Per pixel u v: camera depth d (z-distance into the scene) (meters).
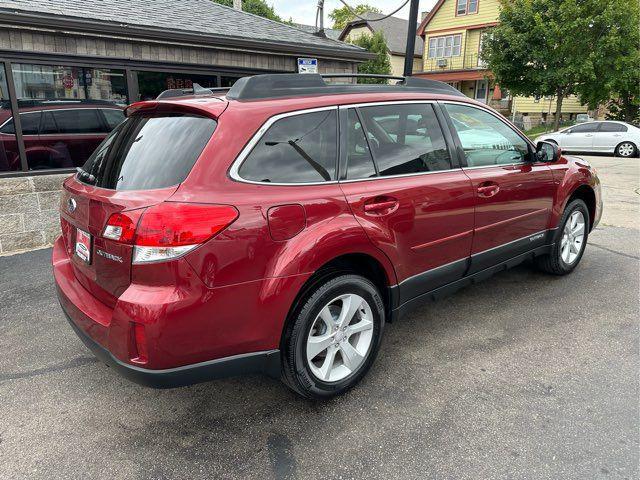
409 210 2.82
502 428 2.42
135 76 6.78
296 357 2.43
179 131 2.33
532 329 3.49
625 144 16.34
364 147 2.74
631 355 3.11
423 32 31.53
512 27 19.28
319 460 2.22
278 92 2.55
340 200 2.50
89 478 2.14
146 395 2.77
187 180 2.10
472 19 29.02
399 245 2.79
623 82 17.95
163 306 1.98
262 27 9.26
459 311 3.81
